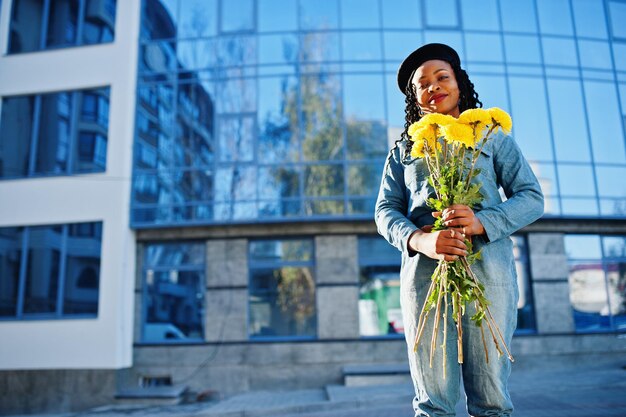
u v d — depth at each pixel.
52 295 11.74
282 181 11.96
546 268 11.90
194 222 11.76
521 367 11.41
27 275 11.90
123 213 11.80
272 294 11.74
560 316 11.70
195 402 10.72
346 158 11.98
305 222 11.84
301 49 12.52
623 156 12.49
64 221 11.97
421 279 1.66
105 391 10.96
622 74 12.93
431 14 12.69
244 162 12.09
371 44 12.50
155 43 12.77
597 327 11.79
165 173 12.15
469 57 12.59
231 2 12.82
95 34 12.91
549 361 11.46
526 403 7.58
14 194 12.26
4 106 12.83
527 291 11.92
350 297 11.48
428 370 1.61
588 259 12.10
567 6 13.10
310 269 11.80
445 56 1.91
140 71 12.65
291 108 12.27
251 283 11.81
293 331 11.57
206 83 12.51
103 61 12.64
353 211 11.74
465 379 1.65
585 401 7.49
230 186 12.00
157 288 11.97
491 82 12.53
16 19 13.25
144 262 12.08
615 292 11.99
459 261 1.52
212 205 11.92
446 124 1.57
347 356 11.22
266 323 11.65
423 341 1.62
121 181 11.95
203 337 11.62
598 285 11.99
